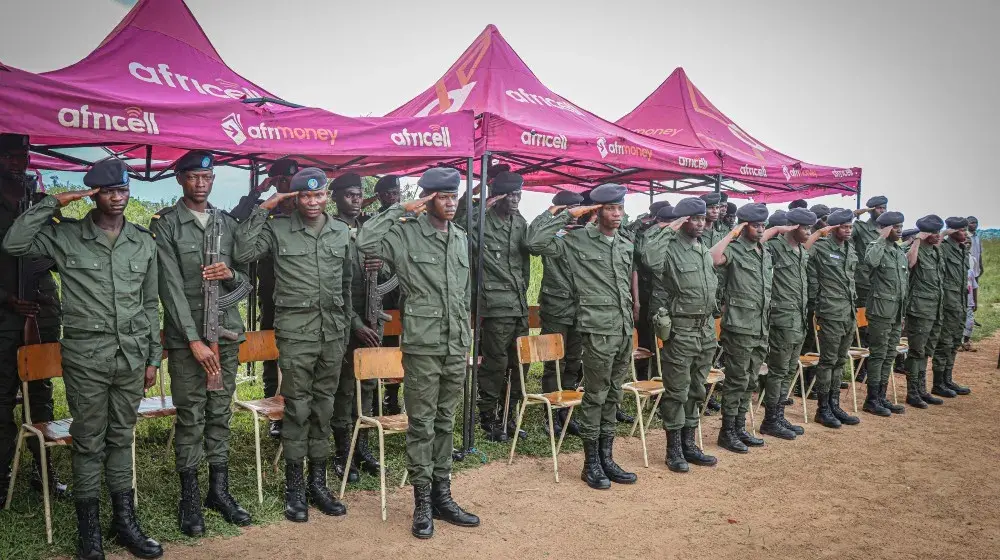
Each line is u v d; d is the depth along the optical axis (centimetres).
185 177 484
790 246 781
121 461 452
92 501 437
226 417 511
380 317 618
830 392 873
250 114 518
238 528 496
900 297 908
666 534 528
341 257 531
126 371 440
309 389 523
